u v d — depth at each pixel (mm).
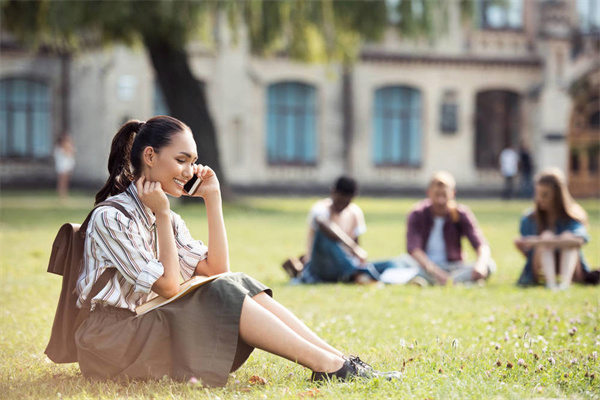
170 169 4383
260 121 39594
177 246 4805
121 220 4297
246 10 25203
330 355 4410
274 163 39938
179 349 4238
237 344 4387
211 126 26703
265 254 14023
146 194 4309
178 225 4844
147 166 4402
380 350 5586
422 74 41031
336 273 10305
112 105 37781
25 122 37469
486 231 19766
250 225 20188
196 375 4176
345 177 10594
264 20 25266
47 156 37781
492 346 5637
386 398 3955
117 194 4547
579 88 41562
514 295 9000
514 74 41844
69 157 30156
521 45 42000
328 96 40219
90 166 37875
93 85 37781
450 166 41531
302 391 4141
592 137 42344
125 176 4566
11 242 14625
